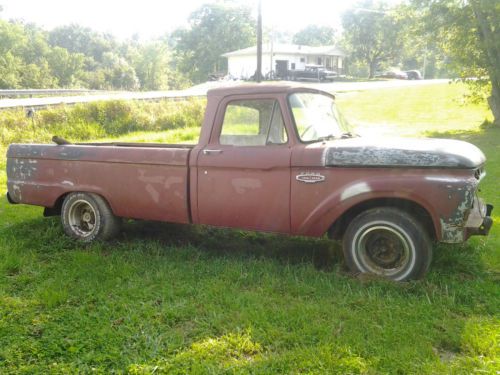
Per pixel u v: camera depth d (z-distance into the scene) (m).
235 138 4.98
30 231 6.25
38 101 23.17
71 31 122.38
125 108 21.94
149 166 5.34
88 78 97.19
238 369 3.12
